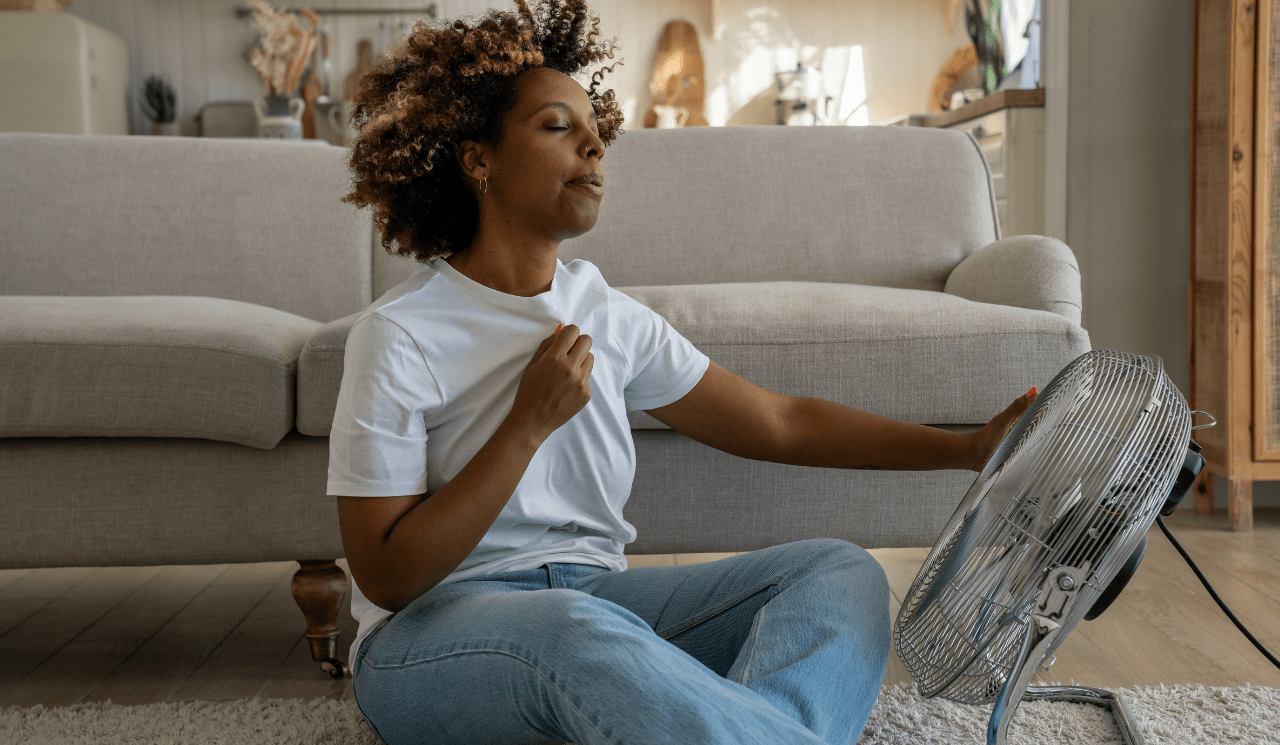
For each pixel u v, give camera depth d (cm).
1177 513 249
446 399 98
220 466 145
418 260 110
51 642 166
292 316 179
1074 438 83
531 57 101
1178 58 263
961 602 85
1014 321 152
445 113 99
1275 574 191
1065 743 117
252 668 154
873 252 208
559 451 105
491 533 102
